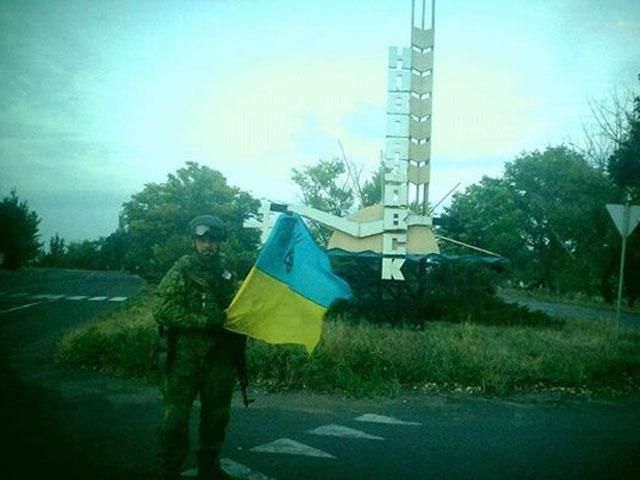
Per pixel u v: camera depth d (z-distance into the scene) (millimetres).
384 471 5441
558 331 16312
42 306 24781
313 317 5234
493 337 13773
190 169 56812
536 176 63750
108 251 111438
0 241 72375
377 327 15047
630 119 28375
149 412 7352
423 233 17047
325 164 29438
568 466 5688
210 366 4793
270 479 5164
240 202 57062
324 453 5980
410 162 17016
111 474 5113
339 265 17391
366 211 17609
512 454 6070
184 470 5250
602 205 44281
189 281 4734
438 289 22406
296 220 5371
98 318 17250
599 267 35969
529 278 62406
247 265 17719
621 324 20703
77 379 9328
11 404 7625
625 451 6246
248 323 4938
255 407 8023
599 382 9961
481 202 63406
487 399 8812
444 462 5750
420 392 9141
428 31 16922
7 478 4949
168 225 55469
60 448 5828
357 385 9016
